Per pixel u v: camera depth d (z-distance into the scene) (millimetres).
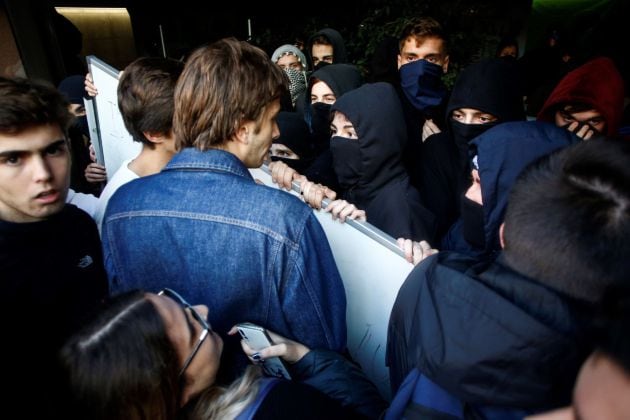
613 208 580
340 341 998
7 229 1017
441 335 648
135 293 690
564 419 406
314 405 739
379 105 1542
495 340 598
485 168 1102
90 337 607
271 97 946
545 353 575
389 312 1171
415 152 2076
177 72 1322
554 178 654
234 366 971
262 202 880
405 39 2244
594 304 577
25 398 574
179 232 900
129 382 586
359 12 6309
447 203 1836
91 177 2193
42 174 1008
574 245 583
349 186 1733
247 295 908
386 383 1271
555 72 4281
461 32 5832
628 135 1569
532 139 1068
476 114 1709
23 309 1009
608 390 348
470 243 1331
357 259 1177
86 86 2051
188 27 6043
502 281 646
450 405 672
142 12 5598
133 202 953
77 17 4926
